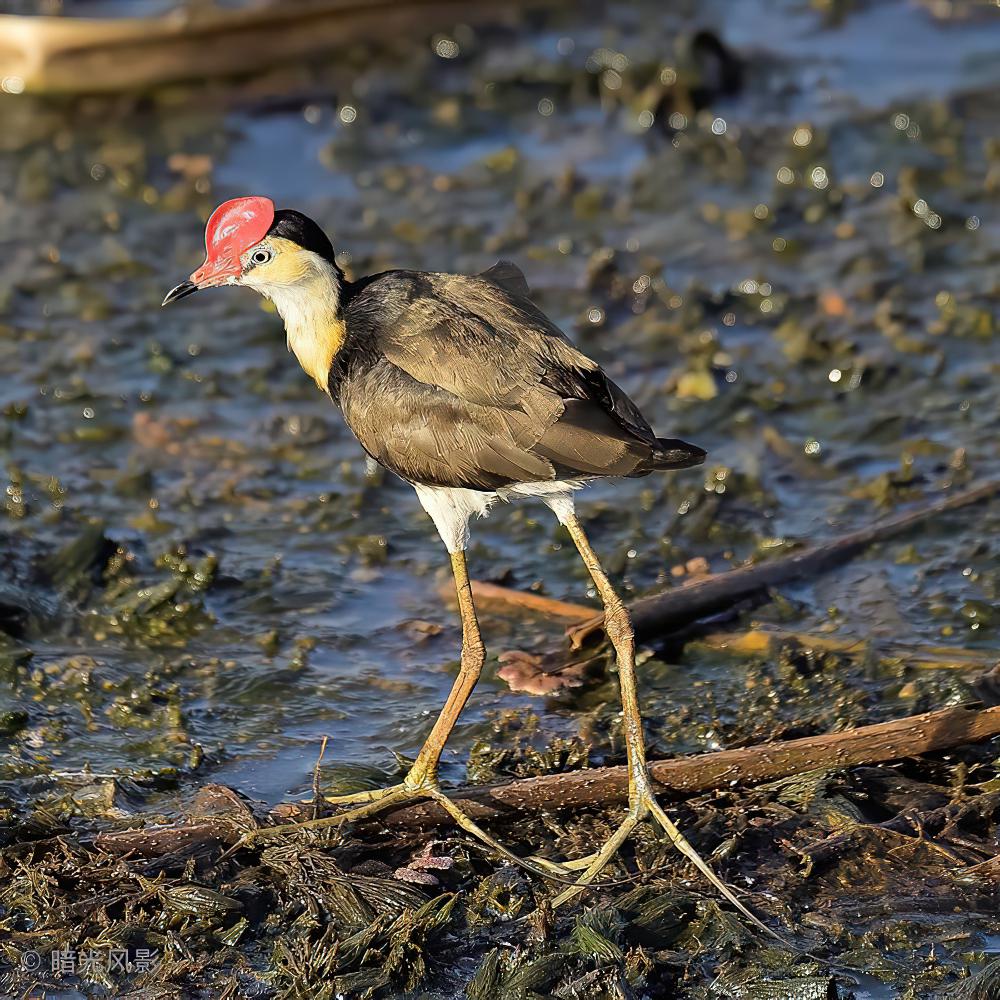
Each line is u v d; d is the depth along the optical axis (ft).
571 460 30.09
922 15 70.79
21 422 45.88
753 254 53.57
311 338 33.55
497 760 33.27
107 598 38.68
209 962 28.45
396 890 29.35
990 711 32.32
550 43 67.62
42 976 28.35
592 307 50.62
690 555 40.45
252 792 32.76
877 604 37.88
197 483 43.47
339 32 64.54
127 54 61.46
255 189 58.08
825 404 46.09
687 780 31.73
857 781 32.09
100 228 55.72
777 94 63.46
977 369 47.55
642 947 28.27
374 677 36.47
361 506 42.65
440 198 57.57
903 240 53.88
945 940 28.43
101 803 32.24
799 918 29.01
